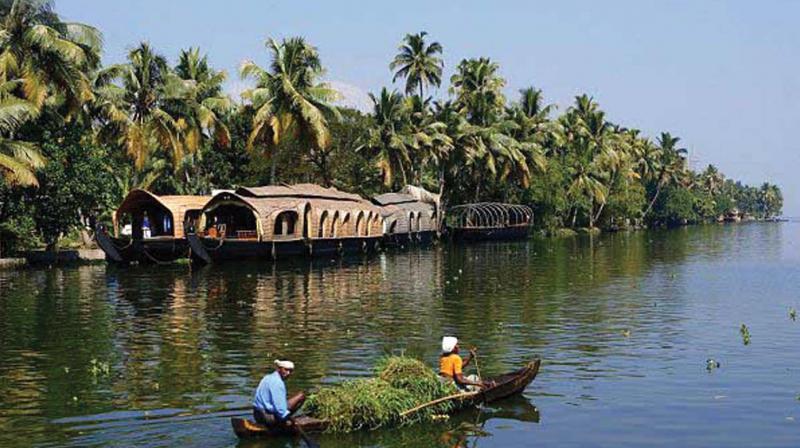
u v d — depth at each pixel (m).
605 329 25.22
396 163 71.62
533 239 83.19
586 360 20.81
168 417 15.77
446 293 33.97
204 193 69.12
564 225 104.50
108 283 36.81
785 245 73.25
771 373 19.33
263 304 30.33
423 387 16.14
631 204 110.75
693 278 40.66
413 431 15.23
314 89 58.41
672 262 51.31
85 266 44.78
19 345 22.61
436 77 79.19
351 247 57.09
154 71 55.38
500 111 88.62
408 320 26.81
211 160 67.94
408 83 78.75
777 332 24.66
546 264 49.31
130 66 53.56
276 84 56.69
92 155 46.56
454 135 76.56
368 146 69.69
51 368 19.84
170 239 45.00
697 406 16.66
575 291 34.91
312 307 29.62
